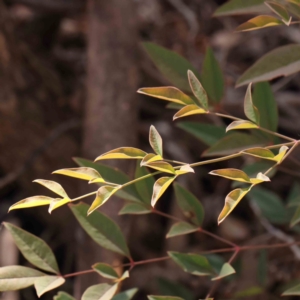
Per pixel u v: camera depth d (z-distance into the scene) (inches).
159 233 84.3
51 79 79.7
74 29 100.0
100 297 54.7
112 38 69.2
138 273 79.6
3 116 71.4
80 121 77.2
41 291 54.1
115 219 66.1
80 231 67.2
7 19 72.5
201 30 97.3
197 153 89.2
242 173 50.5
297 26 94.3
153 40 97.5
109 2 69.2
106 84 69.0
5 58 71.0
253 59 101.1
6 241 81.6
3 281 54.2
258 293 66.1
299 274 70.6
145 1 100.1
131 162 67.5
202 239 83.7
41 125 75.2
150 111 91.6
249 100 52.2
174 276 78.5
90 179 50.9
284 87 95.7
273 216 67.7
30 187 80.3
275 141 57.9
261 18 52.5
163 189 50.3
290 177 85.7
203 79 58.5
